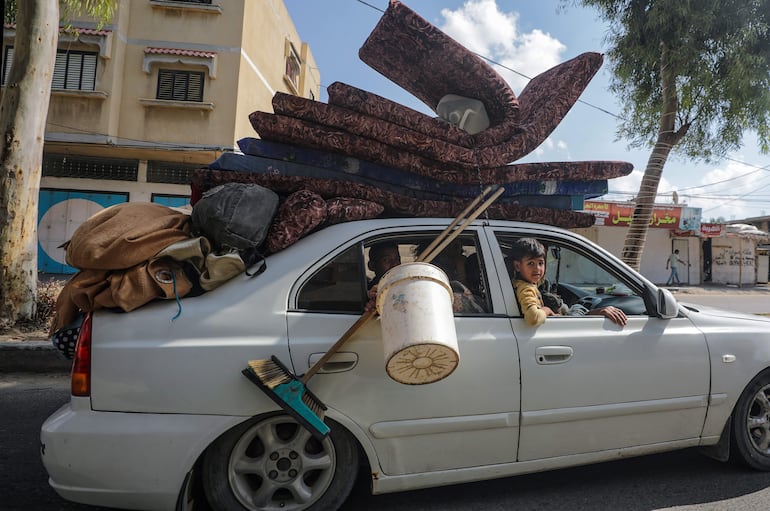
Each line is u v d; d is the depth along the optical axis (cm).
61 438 201
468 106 350
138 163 1526
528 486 284
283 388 203
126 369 204
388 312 199
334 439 228
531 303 254
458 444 235
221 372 209
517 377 243
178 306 216
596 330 265
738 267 2259
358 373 223
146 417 203
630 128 1005
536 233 285
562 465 254
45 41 654
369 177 297
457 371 235
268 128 280
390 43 351
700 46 827
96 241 215
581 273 350
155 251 220
